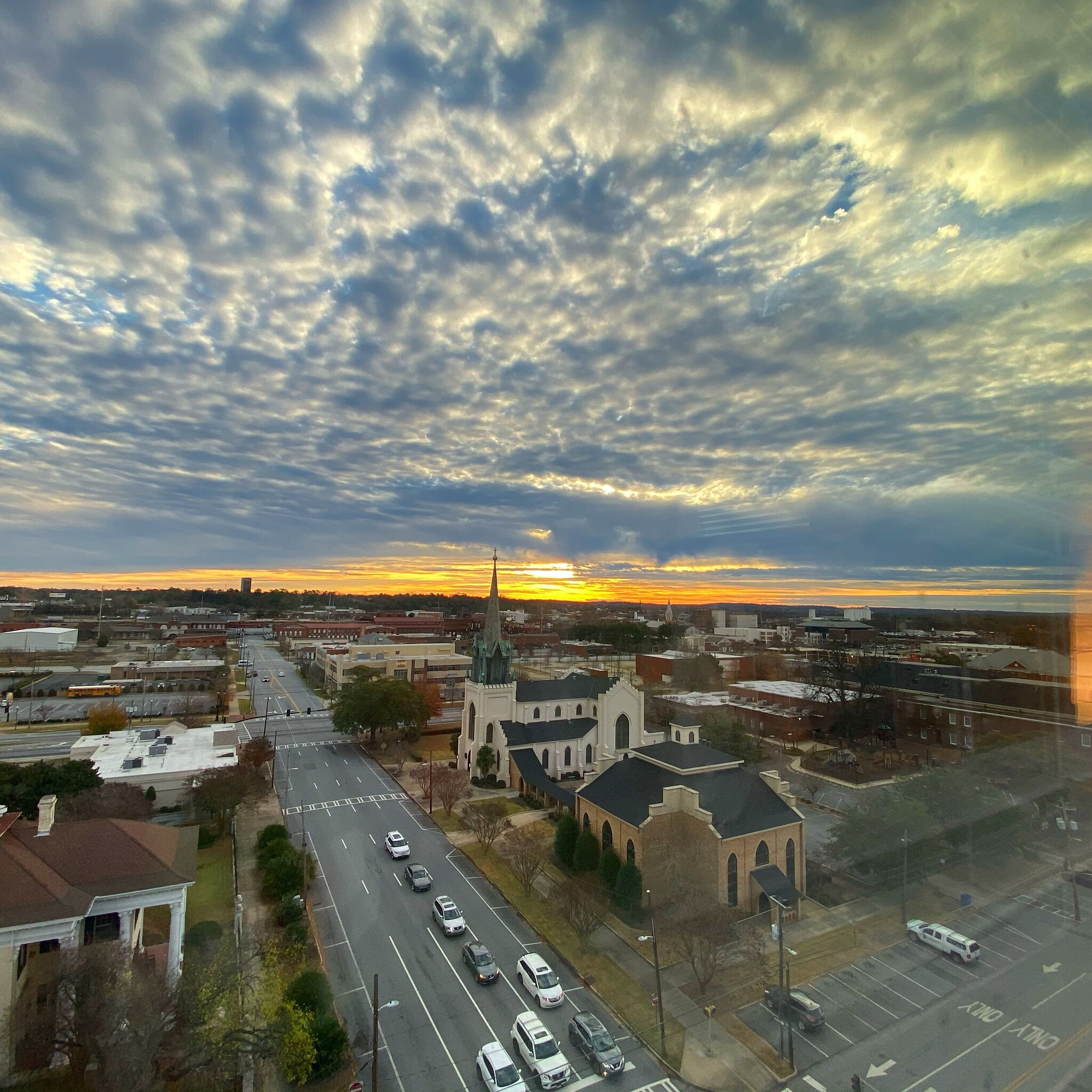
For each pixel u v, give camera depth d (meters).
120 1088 23.42
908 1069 20.09
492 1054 27.12
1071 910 23.77
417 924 39.69
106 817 49.03
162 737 75.00
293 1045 26.09
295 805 62.41
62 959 25.81
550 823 57.41
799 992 25.91
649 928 37.62
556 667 111.50
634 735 74.19
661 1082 25.78
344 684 111.44
